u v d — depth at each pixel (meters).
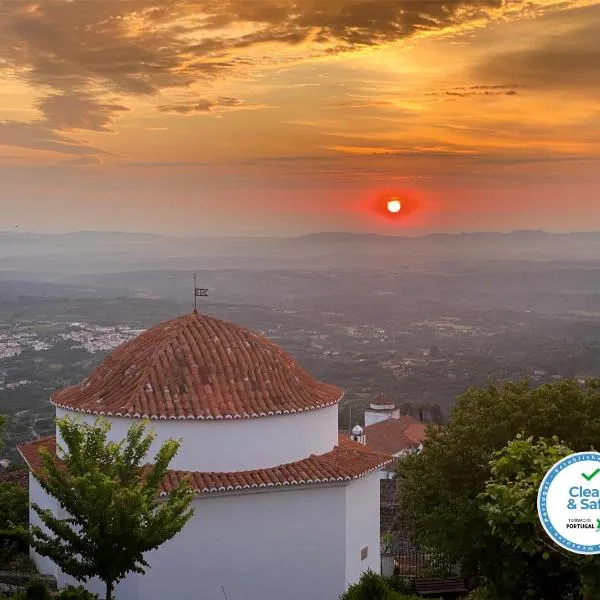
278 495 23.75
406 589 28.02
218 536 23.19
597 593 15.89
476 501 24.39
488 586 23.64
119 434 23.31
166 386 23.97
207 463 23.44
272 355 26.22
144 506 16.80
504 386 28.91
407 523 34.50
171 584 22.77
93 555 17.27
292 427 24.69
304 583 23.94
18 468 47.25
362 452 26.44
